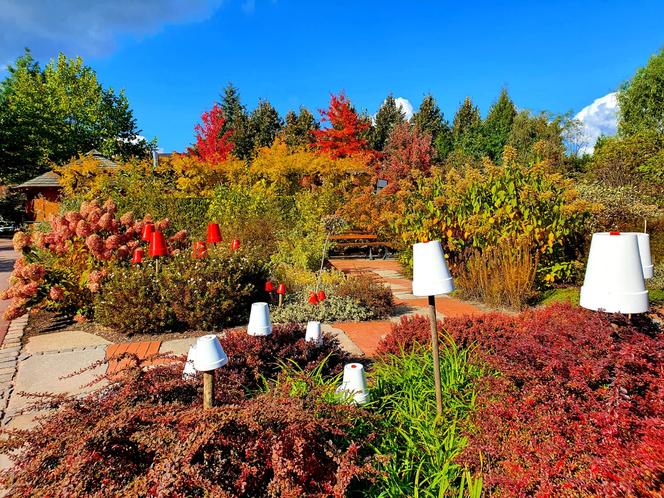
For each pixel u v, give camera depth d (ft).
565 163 67.67
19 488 5.13
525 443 6.24
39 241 21.54
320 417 6.98
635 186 45.21
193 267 20.15
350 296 20.89
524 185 23.36
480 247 24.38
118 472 5.38
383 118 119.55
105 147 108.58
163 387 7.52
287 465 5.21
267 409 6.07
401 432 7.82
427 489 6.60
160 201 43.96
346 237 40.55
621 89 78.18
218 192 45.55
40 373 13.75
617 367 6.84
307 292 22.86
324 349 12.67
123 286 18.35
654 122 72.90
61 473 5.19
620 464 5.16
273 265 26.68
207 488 4.65
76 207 40.24
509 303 21.36
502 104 103.71
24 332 18.63
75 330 18.81
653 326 8.98
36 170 97.40
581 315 9.70
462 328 12.28
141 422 5.96
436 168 29.58
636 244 8.20
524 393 7.14
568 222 22.86
